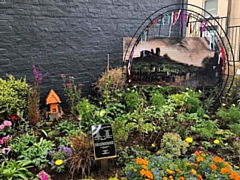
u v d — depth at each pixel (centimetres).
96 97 436
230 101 408
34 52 379
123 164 250
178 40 418
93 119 338
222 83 427
